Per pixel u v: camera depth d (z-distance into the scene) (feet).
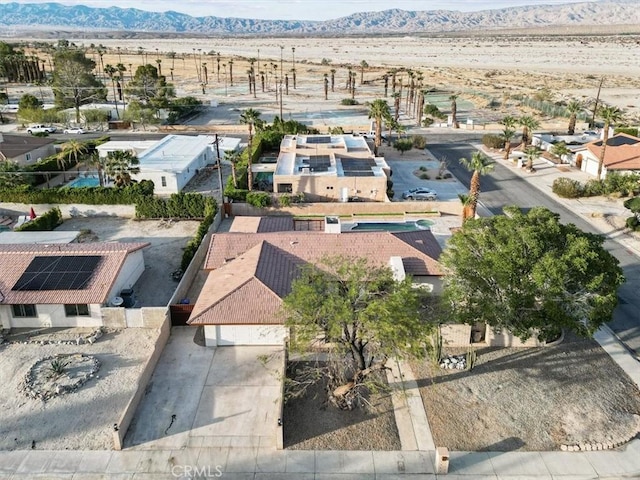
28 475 80.38
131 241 170.71
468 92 520.83
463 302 105.09
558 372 104.42
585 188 213.87
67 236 158.51
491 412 93.76
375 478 80.18
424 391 98.94
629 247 165.37
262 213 197.06
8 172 205.05
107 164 197.57
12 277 122.72
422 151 291.17
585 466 82.84
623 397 97.91
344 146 240.73
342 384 93.91
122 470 81.35
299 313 91.66
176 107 385.09
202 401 96.17
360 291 93.56
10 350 111.86
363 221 190.80
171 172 215.10
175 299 125.18
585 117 365.20
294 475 80.48
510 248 100.32
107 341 115.44
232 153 216.95
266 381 101.65
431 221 190.60
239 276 119.96
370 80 614.75
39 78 531.50
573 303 97.14
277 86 551.18
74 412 93.76
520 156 272.10
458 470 81.71
